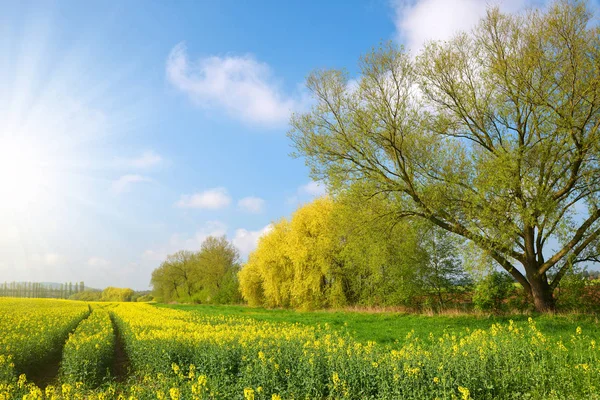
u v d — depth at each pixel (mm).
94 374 11523
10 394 8523
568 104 19891
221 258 81562
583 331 16375
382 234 24875
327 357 10766
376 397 8969
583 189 20625
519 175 20453
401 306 31281
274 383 9531
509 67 21156
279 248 43969
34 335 15969
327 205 37688
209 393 8656
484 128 22828
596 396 8211
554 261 21812
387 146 23016
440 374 9188
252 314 36406
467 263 21359
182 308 53562
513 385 9375
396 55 22391
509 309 24344
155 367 12117
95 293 133500
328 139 23781
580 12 19578
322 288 38688
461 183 22141
